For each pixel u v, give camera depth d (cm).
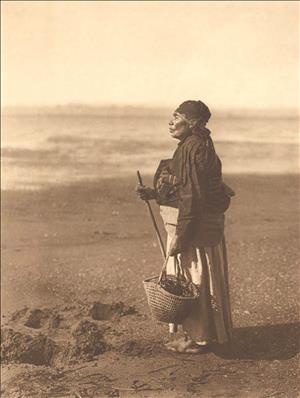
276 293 504
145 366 410
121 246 677
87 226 756
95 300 532
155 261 621
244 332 442
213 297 396
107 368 412
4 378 415
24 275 603
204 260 391
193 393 376
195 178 380
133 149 836
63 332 474
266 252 602
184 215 380
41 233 729
